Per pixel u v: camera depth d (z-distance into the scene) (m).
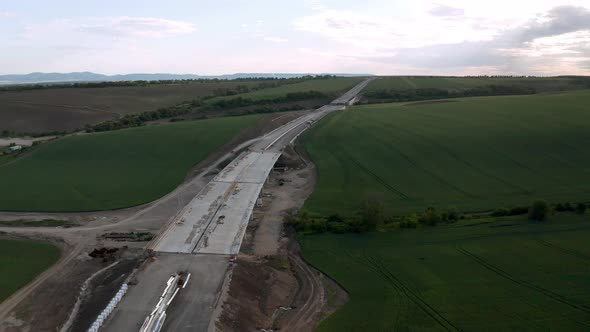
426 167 87.31
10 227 64.94
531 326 39.12
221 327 37.88
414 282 47.53
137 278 45.06
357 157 95.62
